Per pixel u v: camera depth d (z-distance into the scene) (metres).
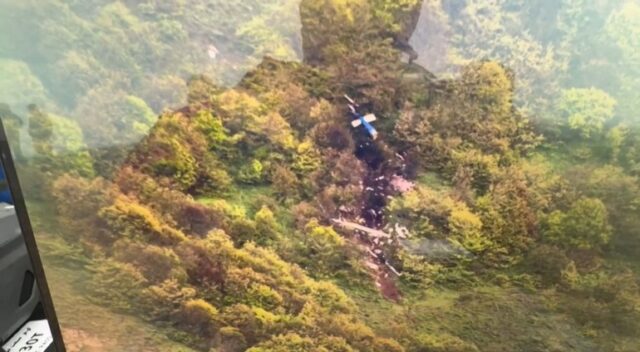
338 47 56.84
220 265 63.34
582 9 54.69
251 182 60.75
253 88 58.53
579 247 59.62
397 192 59.62
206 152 60.44
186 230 62.66
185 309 65.06
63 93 60.03
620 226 58.75
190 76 58.78
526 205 58.97
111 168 61.62
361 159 59.12
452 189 59.16
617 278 60.12
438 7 55.38
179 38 58.12
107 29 58.44
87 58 59.16
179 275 64.06
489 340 62.69
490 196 59.00
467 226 59.84
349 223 60.78
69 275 64.62
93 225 63.19
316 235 61.44
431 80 56.88
